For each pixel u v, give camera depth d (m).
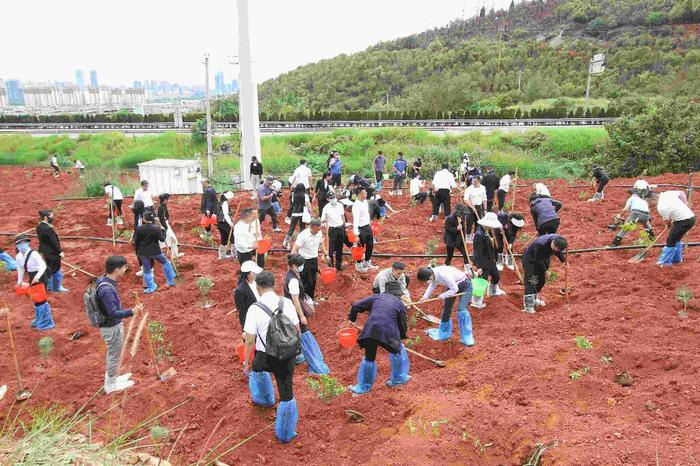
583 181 20.62
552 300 8.85
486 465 5.03
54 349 8.18
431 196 14.73
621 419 5.38
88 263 11.84
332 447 5.62
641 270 9.51
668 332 7.04
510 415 5.48
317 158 29.38
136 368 7.53
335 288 9.91
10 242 14.28
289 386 5.57
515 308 8.60
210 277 10.73
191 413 6.39
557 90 66.31
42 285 8.60
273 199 14.95
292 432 5.69
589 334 7.30
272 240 13.31
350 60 110.19
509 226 10.13
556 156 28.72
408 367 6.77
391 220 15.00
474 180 11.96
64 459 4.92
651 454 4.66
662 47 81.06
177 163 20.22
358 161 27.81
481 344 7.46
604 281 9.31
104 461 4.89
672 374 6.16
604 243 11.80
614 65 77.50
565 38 96.62
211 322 8.81
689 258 9.77
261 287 5.81
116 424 6.20
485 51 93.94
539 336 7.51
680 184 17.50
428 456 5.06
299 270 7.29
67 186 24.69
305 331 7.14
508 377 6.36
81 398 6.79
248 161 21.16
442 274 7.23
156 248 10.01
